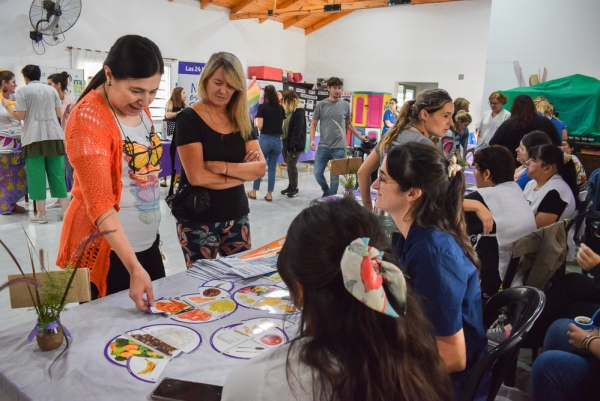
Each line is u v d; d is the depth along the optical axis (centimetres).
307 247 68
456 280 109
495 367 127
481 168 226
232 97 201
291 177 645
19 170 500
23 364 110
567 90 602
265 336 128
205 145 200
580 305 210
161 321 135
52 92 455
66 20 665
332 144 539
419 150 118
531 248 207
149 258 186
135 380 106
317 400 66
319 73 1242
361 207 74
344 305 67
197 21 940
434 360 74
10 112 449
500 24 687
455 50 1059
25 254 375
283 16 1114
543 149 257
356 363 66
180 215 202
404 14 1105
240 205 212
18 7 650
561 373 161
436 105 218
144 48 141
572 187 264
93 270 159
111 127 152
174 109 630
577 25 636
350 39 1186
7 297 300
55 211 520
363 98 1130
